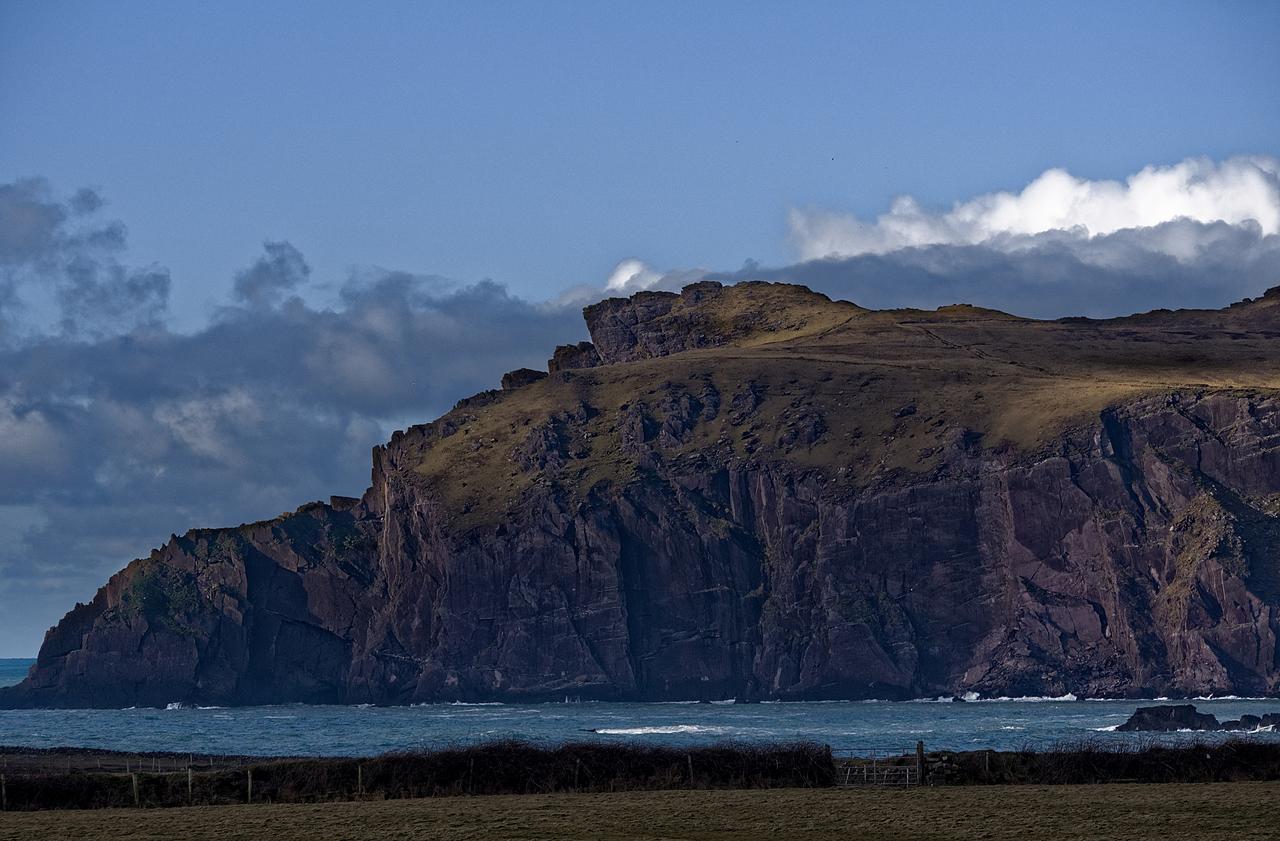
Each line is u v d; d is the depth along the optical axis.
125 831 138.25
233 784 171.00
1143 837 123.50
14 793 166.75
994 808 143.25
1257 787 158.50
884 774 171.50
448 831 133.38
